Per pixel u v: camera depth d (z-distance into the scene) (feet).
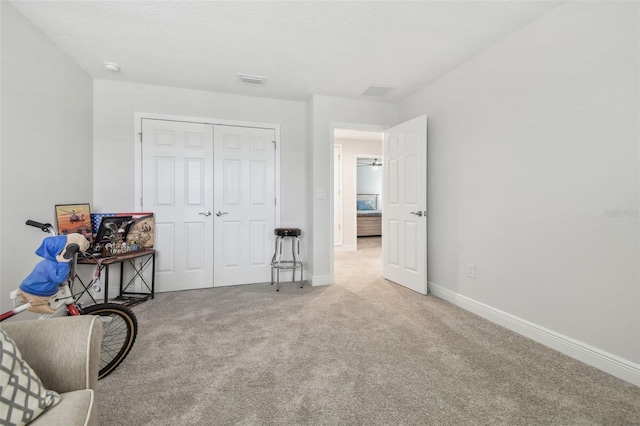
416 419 4.33
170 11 6.42
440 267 9.93
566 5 6.11
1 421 2.43
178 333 7.20
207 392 4.96
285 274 12.10
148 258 10.38
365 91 11.03
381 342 6.74
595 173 5.70
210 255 11.14
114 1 6.10
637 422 4.26
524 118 7.02
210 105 11.05
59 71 7.96
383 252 12.55
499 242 7.73
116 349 6.10
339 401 4.74
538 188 6.73
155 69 9.21
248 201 11.58
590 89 5.74
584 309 5.90
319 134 11.46
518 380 5.29
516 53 7.18
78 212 8.58
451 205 9.37
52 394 2.84
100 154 9.86
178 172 10.75
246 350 6.37
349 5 6.22
